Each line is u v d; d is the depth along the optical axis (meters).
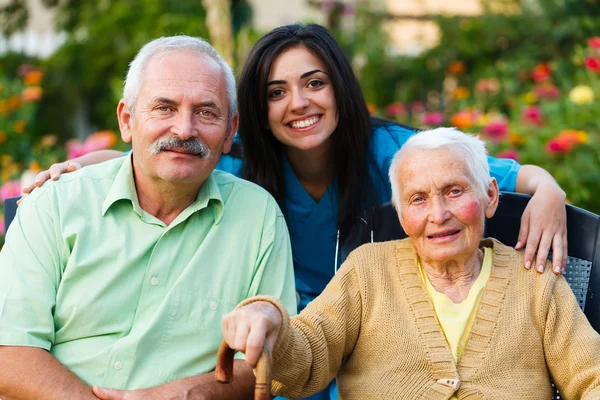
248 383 2.21
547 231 2.41
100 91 7.86
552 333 2.22
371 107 5.97
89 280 2.24
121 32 7.58
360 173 2.89
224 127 2.30
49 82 7.83
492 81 6.22
